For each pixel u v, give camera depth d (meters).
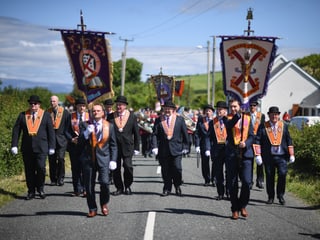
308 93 48.69
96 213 8.04
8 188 10.23
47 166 14.27
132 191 10.66
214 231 7.11
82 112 10.36
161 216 8.05
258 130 9.73
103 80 9.45
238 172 8.15
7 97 17.69
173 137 10.13
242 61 9.54
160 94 20.81
